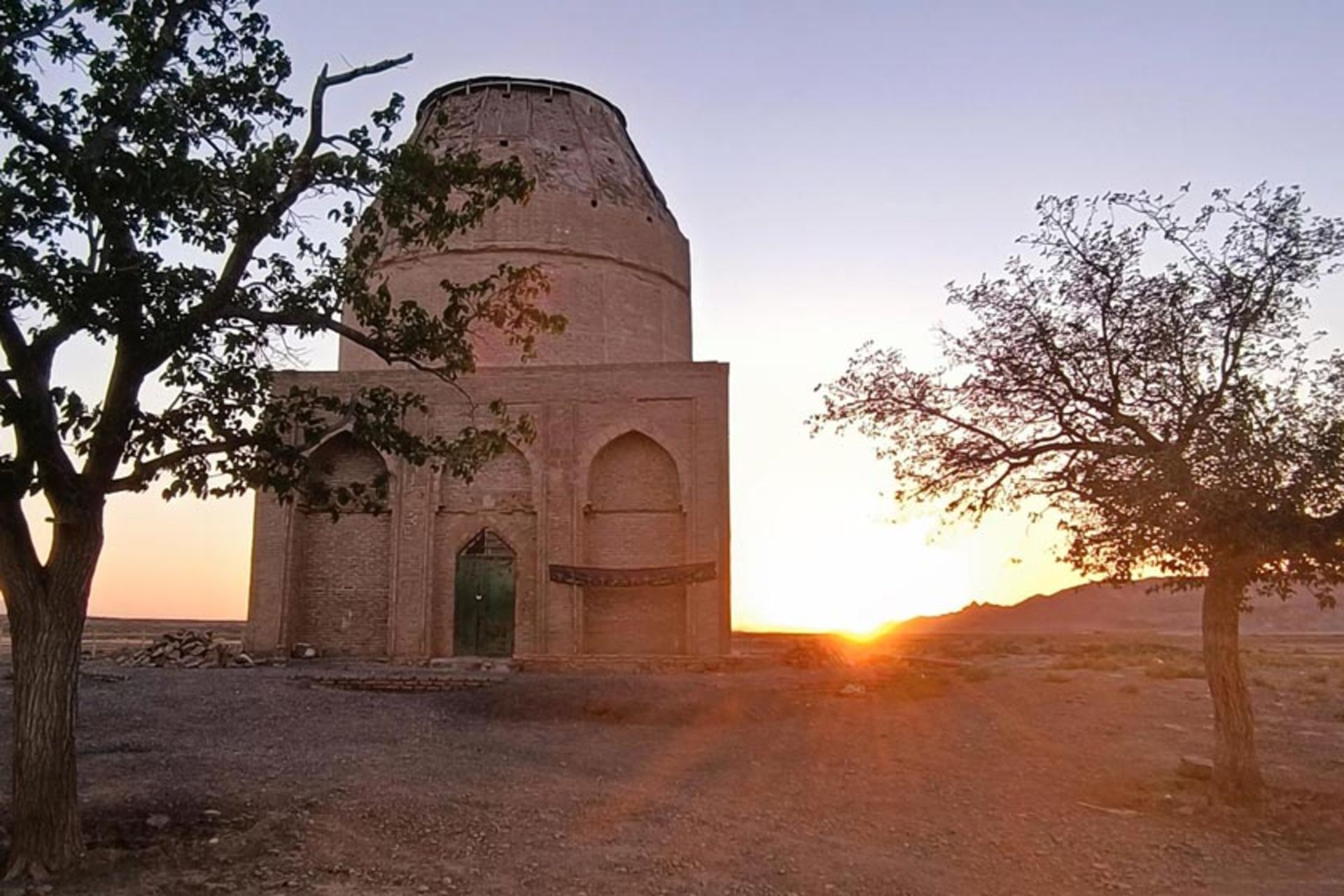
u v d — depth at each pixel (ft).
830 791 45.98
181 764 46.91
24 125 31.73
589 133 128.67
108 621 282.36
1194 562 40.73
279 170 34.37
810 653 95.30
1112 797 44.96
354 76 36.83
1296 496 37.76
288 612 98.17
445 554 100.48
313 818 37.60
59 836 31.91
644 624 99.09
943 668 95.35
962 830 39.40
